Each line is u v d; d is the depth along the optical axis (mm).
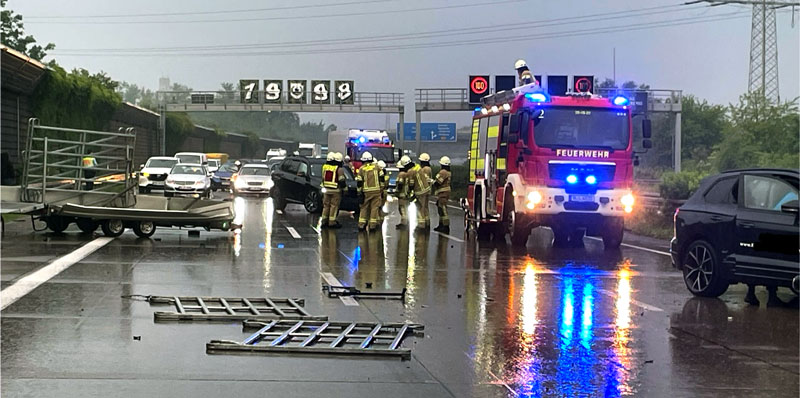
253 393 6727
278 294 11805
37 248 16516
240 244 18531
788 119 47125
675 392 7078
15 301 10617
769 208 11539
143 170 42094
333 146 52469
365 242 19875
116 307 10344
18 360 7566
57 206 18297
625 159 19156
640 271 15242
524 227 19266
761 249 11422
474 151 22938
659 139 79688
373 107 68688
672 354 8516
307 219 27344
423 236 21922
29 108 41562
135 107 63094
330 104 68812
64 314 9812
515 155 19359
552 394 6949
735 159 46688
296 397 6656
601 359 8242
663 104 56562
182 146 90062
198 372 7320
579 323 10094
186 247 17453
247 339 8461
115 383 6895
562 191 18922
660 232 23234
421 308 10969
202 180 38469
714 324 10164
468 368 7773
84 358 7703
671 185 29578
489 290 12625
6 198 19469
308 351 8125
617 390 7105
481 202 21500
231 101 71000
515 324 9953
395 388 7016
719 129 79438
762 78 58438
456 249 18672
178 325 9344
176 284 12391
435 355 8281
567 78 46750
